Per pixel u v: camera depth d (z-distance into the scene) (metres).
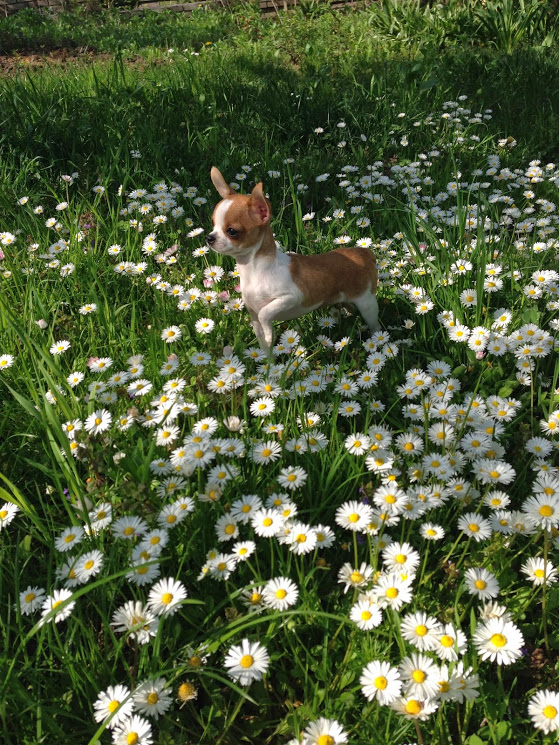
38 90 1.40
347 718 0.41
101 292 0.80
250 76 1.63
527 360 0.64
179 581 0.45
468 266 0.76
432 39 1.85
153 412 0.58
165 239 0.95
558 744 0.39
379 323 0.75
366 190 1.07
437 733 0.39
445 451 0.53
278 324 0.75
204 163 1.15
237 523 0.49
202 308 0.78
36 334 0.72
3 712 0.38
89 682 0.43
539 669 0.45
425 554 0.46
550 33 1.80
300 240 0.93
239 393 0.64
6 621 0.48
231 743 0.41
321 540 0.44
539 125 1.32
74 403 0.61
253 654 0.38
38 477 0.60
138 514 0.48
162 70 1.73
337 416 0.62
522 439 0.56
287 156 1.21
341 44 1.99
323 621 0.45
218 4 2.69
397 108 1.39
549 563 0.45
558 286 0.75
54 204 1.07
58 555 0.48
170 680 0.39
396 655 0.44
